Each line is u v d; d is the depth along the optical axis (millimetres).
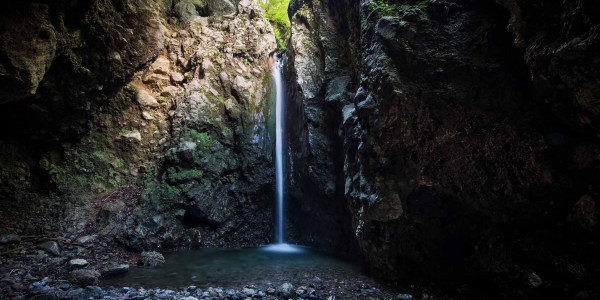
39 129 5961
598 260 2910
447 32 3781
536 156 3254
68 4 4801
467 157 3727
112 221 6324
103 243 5918
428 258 4254
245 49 9289
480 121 3584
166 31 9109
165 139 7727
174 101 8234
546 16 2771
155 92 8359
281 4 11258
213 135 8125
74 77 5648
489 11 3578
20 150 5992
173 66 8820
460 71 3660
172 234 6812
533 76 2908
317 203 7109
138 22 6180
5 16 3873
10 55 3941
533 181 3295
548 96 2908
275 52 10023
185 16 9516
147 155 7578
